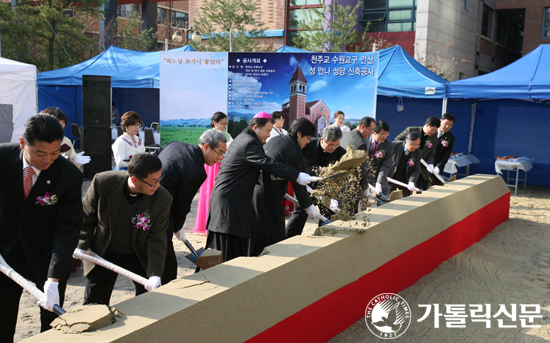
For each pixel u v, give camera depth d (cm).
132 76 1195
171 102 858
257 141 379
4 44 1894
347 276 330
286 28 2112
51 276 247
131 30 2770
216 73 852
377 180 582
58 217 264
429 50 1936
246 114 859
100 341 183
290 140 424
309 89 848
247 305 245
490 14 2527
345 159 371
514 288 445
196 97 858
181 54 848
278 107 854
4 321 269
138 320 202
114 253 295
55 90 1533
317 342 304
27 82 938
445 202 513
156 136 1329
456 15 2116
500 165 1061
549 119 1149
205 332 220
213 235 379
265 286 260
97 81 971
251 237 418
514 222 727
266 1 2088
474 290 433
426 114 1255
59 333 190
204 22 1872
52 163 254
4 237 259
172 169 331
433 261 477
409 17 1973
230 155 379
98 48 2441
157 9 3472
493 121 1212
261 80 851
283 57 841
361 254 351
